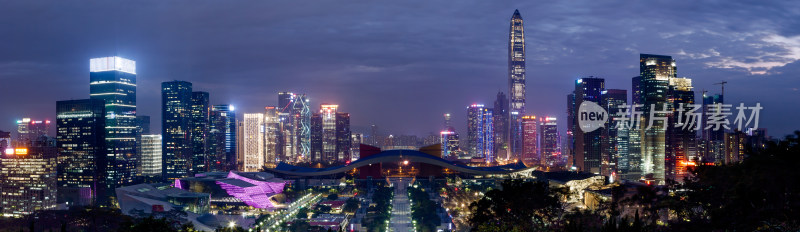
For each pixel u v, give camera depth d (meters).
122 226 184.38
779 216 108.56
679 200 157.25
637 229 103.12
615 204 178.25
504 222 165.50
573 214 171.50
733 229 114.44
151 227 174.25
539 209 167.75
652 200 168.25
